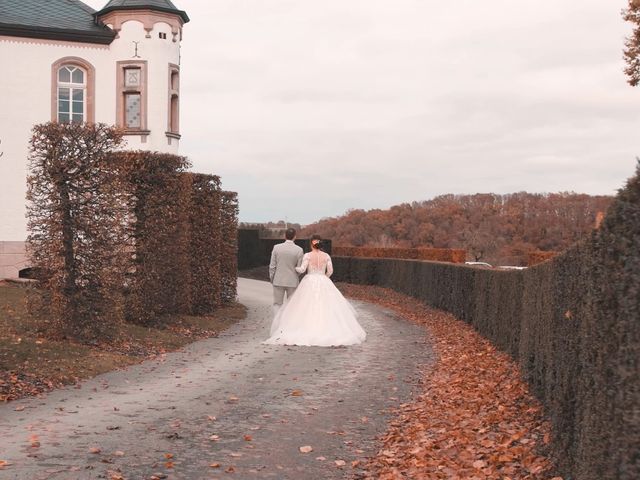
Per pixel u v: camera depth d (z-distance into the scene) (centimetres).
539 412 770
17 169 2294
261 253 4238
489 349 1322
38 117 2333
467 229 5472
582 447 476
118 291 1302
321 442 705
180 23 2523
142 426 741
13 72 2309
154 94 2433
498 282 1348
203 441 693
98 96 2411
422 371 1127
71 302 1238
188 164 1641
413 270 2662
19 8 2380
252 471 602
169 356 1232
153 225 1494
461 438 693
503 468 588
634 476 348
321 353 1309
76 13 2502
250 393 933
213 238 1881
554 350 682
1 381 909
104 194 1277
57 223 1238
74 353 1136
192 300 1802
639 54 2283
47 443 661
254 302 2391
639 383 348
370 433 745
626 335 379
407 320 1995
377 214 6212
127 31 2411
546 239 5206
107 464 601
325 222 6378
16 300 1553
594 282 461
